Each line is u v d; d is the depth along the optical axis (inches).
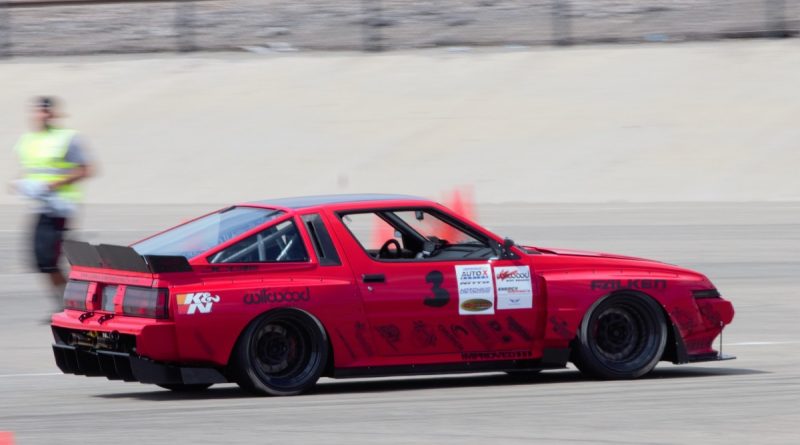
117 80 4456.2
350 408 1091.9
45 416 1071.6
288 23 5226.4
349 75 4377.5
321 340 1152.8
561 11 5182.1
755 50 4365.2
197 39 5014.8
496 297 1206.3
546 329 1214.9
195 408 1101.1
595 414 1058.1
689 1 5265.8
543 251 1285.7
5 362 1412.4
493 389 1210.0
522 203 3280.0
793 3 5054.1
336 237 1175.6
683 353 1253.7
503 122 3917.3
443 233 1228.5
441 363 1193.4
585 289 1226.6
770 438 958.4
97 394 1205.1
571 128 3841.0
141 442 942.4
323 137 3882.9
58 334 1216.8
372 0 5511.8
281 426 1005.2
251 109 4121.6
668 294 1248.8
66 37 5187.0
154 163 3750.0
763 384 1223.5
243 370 1125.1
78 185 1724.9
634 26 4877.0
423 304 1181.1
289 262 1152.8
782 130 3740.2
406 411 1075.9
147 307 1107.3
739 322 1689.2
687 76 4190.5
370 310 1164.5
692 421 1024.2
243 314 1118.4
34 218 1701.5
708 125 3811.5
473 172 3567.9
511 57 4468.5
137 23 5408.5
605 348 1247.5
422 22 5113.2
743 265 2228.1
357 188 3518.7
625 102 4015.8
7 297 1931.6
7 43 4928.6
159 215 3056.1
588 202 3294.8
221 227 1182.3
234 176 3636.8
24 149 1710.1
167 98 4256.9
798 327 1647.4
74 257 1214.9
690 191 3383.4
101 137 3961.6
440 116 3991.1
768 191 3358.8
